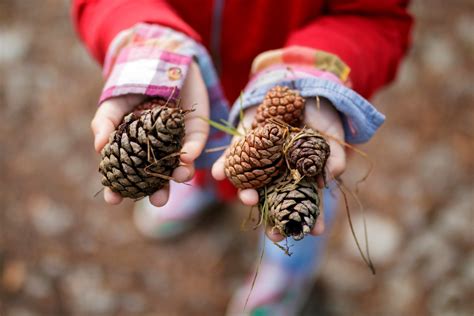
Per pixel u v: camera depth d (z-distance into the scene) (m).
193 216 0.74
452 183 0.77
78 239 0.73
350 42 0.45
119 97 0.40
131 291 0.70
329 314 0.70
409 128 0.81
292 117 0.39
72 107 0.82
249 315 0.67
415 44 0.88
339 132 0.41
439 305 0.69
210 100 0.45
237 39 0.52
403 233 0.74
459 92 0.85
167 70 0.40
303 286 0.68
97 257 0.72
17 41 0.86
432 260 0.72
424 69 0.86
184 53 0.41
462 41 0.89
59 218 0.74
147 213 0.73
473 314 0.68
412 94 0.84
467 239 0.73
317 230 0.38
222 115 0.45
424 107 0.83
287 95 0.39
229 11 0.50
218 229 0.76
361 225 0.74
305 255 0.63
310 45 0.44
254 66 0.44
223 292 0.71
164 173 0.38
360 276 0.72
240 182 0.38
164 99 0.40
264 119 0.39
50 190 0.75
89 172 0.77
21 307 0.67
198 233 0.75
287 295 0.67
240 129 0.42
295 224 0.36
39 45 0.86
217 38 0.52
